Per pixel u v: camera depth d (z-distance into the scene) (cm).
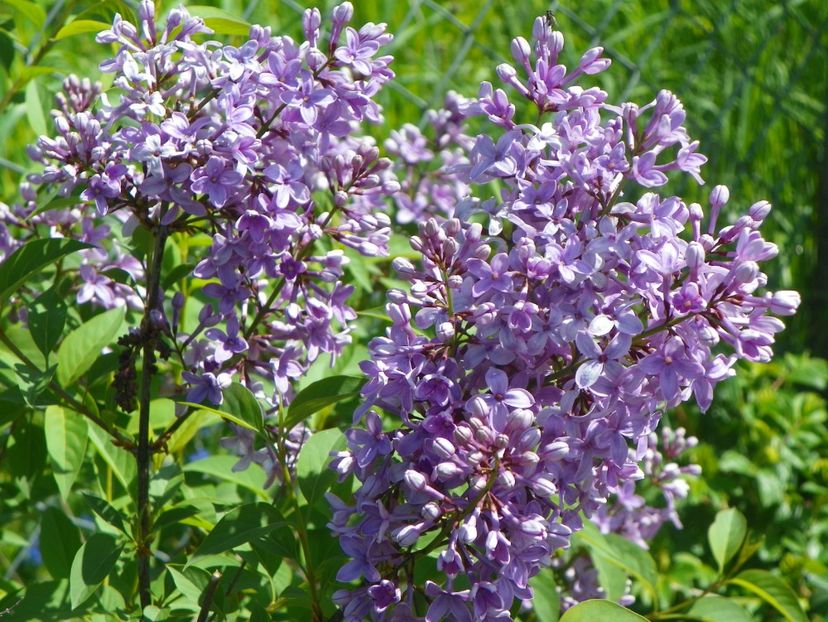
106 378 85
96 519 77
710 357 62
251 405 69
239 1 141
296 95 67
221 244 69
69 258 86
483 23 179
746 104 179
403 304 65
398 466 65
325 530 81
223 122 67
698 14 189
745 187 181
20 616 72
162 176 66
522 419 62
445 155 100
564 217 67
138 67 69
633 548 86
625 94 149
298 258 71
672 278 63
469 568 65
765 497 123
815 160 190
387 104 158
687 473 96
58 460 73
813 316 174
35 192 83
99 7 82
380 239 73
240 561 77
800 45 202
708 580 110
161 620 72
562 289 64
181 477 77
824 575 117
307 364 75
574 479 64
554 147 67
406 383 65
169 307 84
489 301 65
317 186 88
